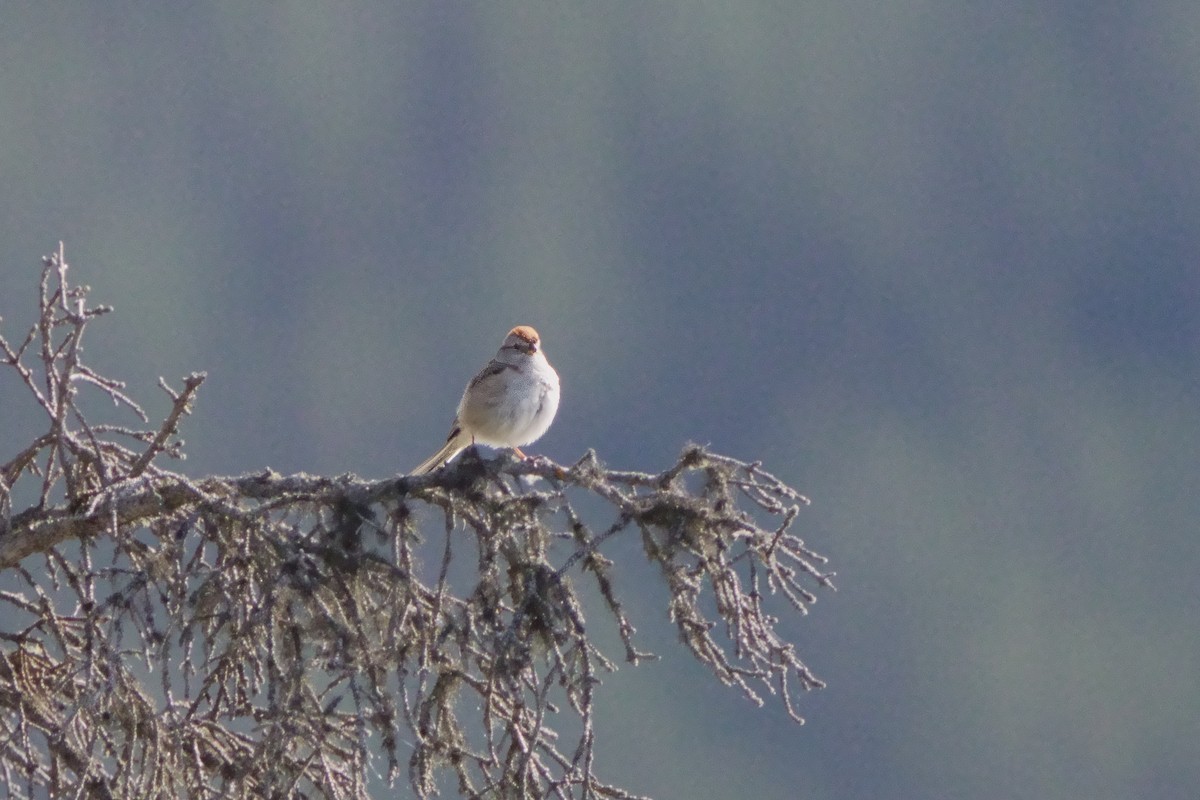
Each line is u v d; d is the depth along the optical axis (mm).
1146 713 34219
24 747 7184
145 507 7363
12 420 28141
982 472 41344
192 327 42469
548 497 6895
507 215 51031
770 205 52375
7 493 7219
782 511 6641
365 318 44625
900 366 45688
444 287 47000
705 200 53125
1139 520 40125
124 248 45125
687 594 6598
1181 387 45875
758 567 6914
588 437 42219
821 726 29969
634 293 48062
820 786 28875
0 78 49562
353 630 6918
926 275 49781
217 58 52281
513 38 57031
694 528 6645
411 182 51594
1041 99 57594
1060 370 46375
